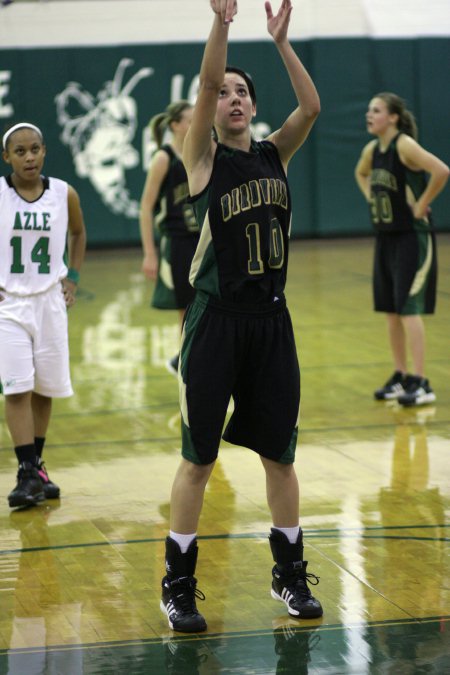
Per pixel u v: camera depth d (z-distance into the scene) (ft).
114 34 62.75
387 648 13.69
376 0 64.28
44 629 14.51
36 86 62.03
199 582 16.16
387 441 24.44
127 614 14.99
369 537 18.01
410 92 65.21
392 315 28.50
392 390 28.63
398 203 27.68
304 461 22.90
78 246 21.06
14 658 13.58
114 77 62.75
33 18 61.72
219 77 13.51
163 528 18.76
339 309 43.55
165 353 35.63
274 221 14.37
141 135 63.46
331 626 14.43
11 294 19.63
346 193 65.72
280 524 14.92
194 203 14.26
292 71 14.42
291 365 14.57
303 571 15.02
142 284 51.62
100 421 26.84
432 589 15.66
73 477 22.08
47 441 25.02
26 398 20.06
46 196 19.86
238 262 14.14
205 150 14.14
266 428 14.55
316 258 58.70
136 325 41.09
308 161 65.57
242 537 18.15
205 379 14.24
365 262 56.75
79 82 62.49
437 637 13.98
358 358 34.12
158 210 29.01
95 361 34.50
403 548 17.44
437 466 22.39
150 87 63.16
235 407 15.06
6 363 19.57
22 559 17.30
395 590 15.64
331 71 64.28
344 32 64.23
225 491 20.92
